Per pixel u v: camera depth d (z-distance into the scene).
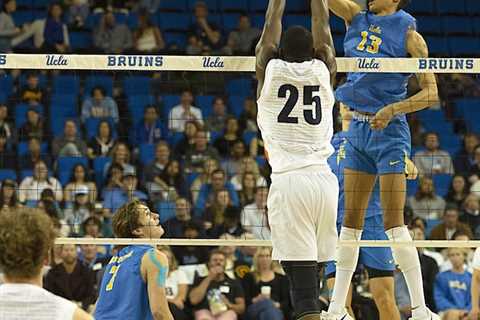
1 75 38.00
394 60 17.67
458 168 36.03
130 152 34.94
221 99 36.59
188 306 26.47
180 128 36.00
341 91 18.50
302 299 14.66
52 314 9.54
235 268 27.30
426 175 35.12
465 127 39.44
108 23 41.25
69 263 25.42
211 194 31.97
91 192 30.86
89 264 27.22
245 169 33.56
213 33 41.69
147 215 17.41
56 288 25.14
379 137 18.14
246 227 29.84
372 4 18.52
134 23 42.56
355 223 18.36
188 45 41.22
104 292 16.75
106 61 17.73
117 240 17.05
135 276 16.52
